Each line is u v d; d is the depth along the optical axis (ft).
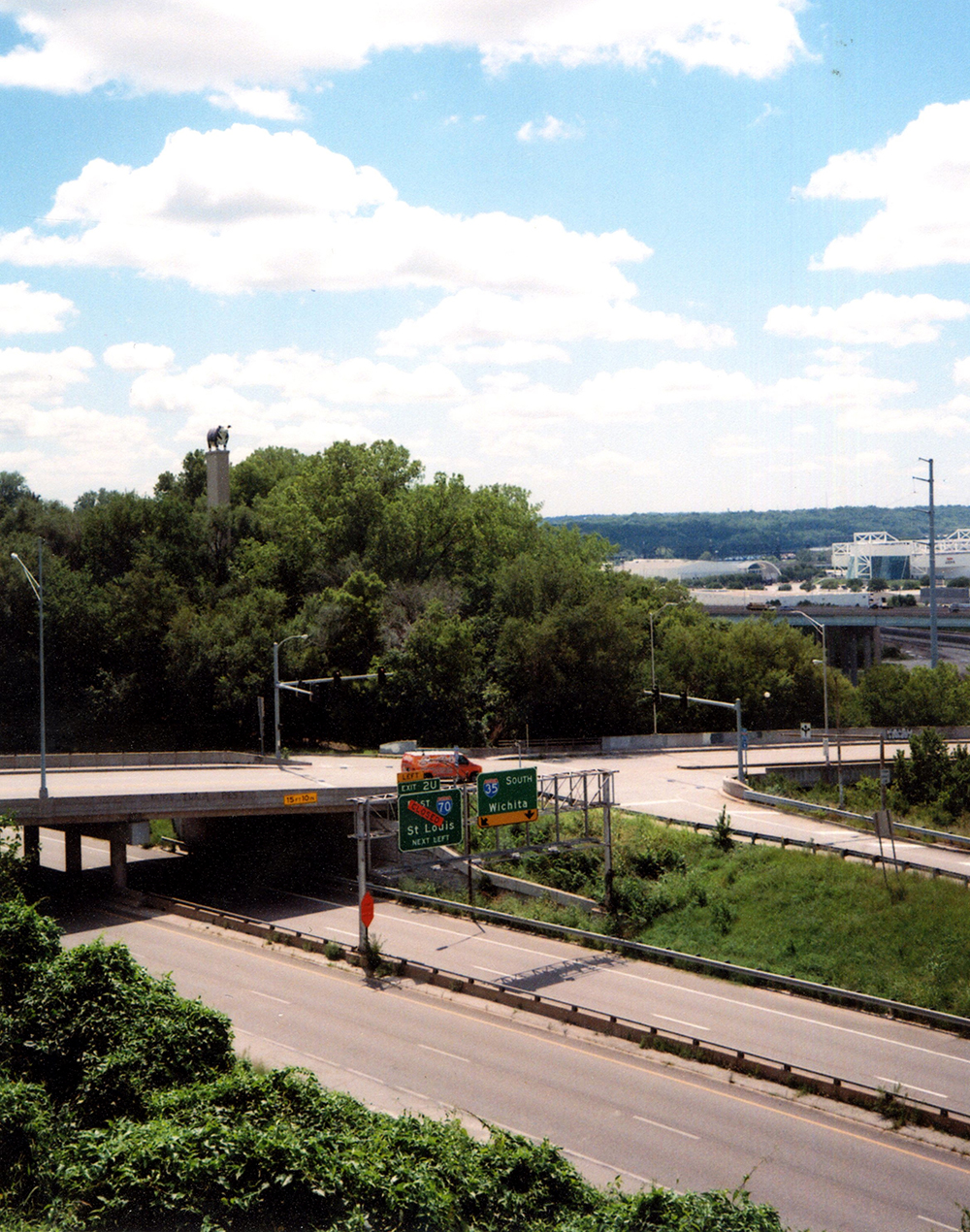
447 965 128.36
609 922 145.59
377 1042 104.27
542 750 270.67
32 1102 64.75
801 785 233.76
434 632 274.16
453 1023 110.32
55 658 269.85
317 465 360.48
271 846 190.80
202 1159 57.41
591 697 288.30
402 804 133.39
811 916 140.46
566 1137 84.12
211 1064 78.43
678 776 231.09
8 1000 82.02
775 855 158.92
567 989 120.37
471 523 348.59
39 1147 60.18
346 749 275.18
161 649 271.28
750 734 292.81
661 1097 92.38
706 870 160.25
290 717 276.41
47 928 90.22
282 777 196.65
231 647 263.49
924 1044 104.53
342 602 287.28
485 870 167.53
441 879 168.86
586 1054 102.68
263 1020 109.81
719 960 133.18
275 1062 97.50
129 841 161.07
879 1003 113.39
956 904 135.64
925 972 123.65
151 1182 56.29
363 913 129.18
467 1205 58.54
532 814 146.00
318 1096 68.08
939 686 339.36
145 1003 80.74
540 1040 106.11
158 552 295.89
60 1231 53.62
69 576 276.21
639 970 128.06
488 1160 62.13
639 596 394.11
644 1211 54.60
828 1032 107.45
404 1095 91.35
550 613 294.46
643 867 164.25
